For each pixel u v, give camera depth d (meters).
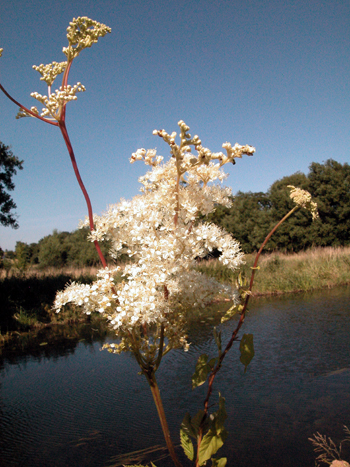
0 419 3.92
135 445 3.24
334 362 5.08
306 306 9.73
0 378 5.39
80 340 7.57
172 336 1.83
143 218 1.85
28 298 11.92
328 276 14.62
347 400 3.82
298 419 3.47
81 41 1.72
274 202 33.56
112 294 1.74
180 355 5.84
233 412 3.73
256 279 14.13
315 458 2.79
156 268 1.77
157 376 5.01
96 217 1.84
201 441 1.68
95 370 5.50
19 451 3.19
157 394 1.79
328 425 3.32
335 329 6.96
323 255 18.23
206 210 1.82
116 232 1.88
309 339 6.33
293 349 5.77
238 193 41.81
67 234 35.41
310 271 15.12
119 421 3.73
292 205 31.81
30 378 5.29
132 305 1.64
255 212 34.50
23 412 4.09
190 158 1.66
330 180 31.78
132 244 1.89
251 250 33.16
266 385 4.39
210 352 5.89
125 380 4.99
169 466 2.82
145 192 1.99
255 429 3.32
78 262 29.44
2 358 6.56
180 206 1.88
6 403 4.39
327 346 5.86
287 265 16.92
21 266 19.16
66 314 10.07
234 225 33.59
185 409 3.98
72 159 1.74
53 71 1.73
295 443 3.04
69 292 1.74
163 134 1.66
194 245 1.83
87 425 3.64
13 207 16.80
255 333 6.93
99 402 4.25
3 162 16.39
